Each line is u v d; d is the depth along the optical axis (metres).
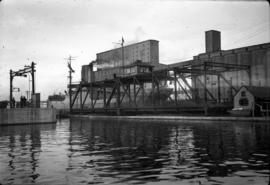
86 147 15.62
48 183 8.16
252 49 51.81
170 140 18.14
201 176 8.73
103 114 69.12
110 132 25.91
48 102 44.41
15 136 23.12
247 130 23.78
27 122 41.16
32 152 14.02
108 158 11.91
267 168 9.65
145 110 53.97
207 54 62.53
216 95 57.34
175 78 47.31
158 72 51.16
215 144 15.73
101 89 79.62
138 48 124.31
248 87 41.00
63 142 18.45
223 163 10.53
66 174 9.16
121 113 61.03
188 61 65.50
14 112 40.06
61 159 11.86
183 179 8.42
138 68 77.12
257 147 14.25
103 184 8.01
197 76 57.81
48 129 31.45
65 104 89.19
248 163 10.45
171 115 49.62
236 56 54.47
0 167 10.32
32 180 8.48
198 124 33.50
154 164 10.52
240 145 15.09
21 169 9.96
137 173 9.19
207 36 70.12
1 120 39.12
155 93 62.66
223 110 45.69
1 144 17.64
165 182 8.14
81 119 61.97
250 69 51.97
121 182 8.17
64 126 36.75
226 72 55.97
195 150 13.72
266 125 28.95
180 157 11.88
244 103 40.94
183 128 27.89
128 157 12.07
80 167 10.18
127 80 62.16
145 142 17.42
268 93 42.47
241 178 8.45
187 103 50.00
